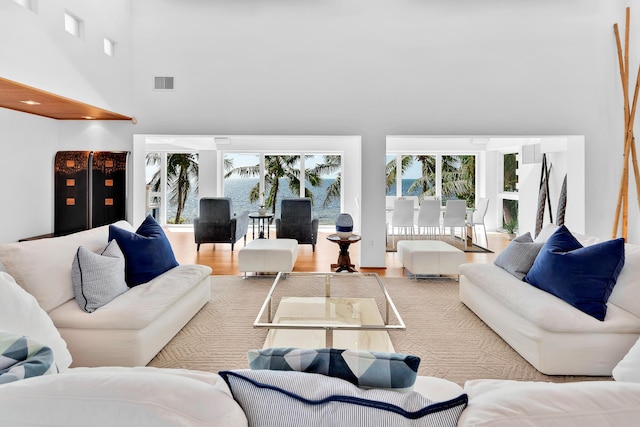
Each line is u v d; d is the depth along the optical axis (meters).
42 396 0.67
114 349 2.29
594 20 5.24
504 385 1.41
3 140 4.30
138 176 5.40
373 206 5.40
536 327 2.39
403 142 8.74
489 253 6.27
